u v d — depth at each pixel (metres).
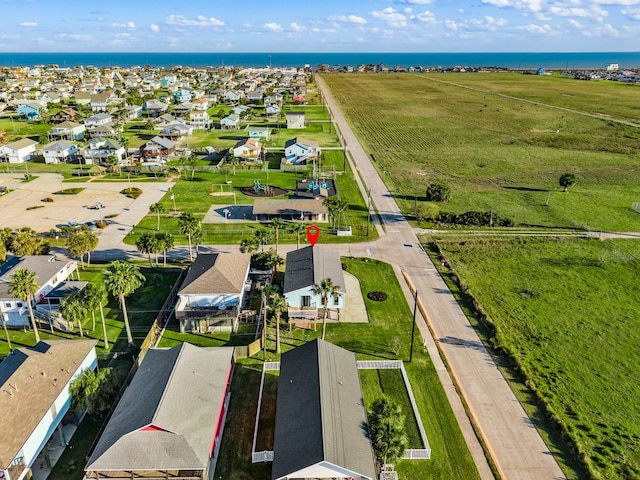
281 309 49.75
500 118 194.62
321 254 65.56
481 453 38.94
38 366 40.75
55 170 120.38
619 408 44.12
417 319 57.88
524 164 128.25
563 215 92.31
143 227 84.69
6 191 103.44
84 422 41.69
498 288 65.50
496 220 87.88
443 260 72.94
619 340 54.22
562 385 46.88
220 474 36.50
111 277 49.28
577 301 62.38
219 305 56.75
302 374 41.97
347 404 38.72
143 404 37.66
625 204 98.25
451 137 161.25
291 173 120.06
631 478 36.75
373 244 79.06
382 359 50.31
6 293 55.47
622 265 72.56
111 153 125.12
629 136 158.62
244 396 45.03
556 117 195.00
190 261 71.94
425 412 43.12
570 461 38.50
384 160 132.50
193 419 36.84
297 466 32.59
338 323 56.81
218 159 132.38
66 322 55.41
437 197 98.75
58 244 77.44
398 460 37.38
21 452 34.06
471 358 51.00
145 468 33.31
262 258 66.88
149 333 52.22
